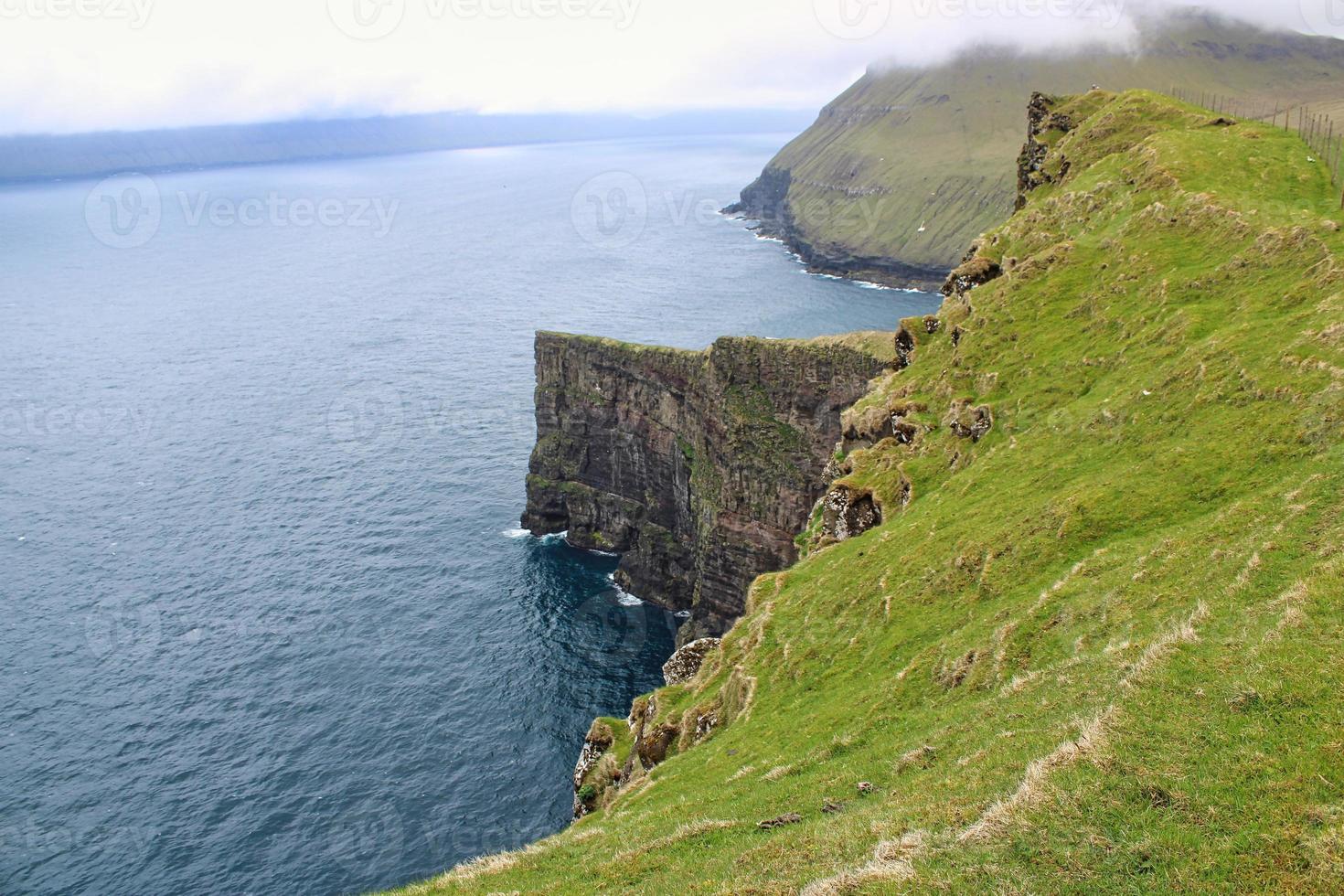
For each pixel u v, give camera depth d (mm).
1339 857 20250
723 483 122812
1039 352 71312
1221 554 35031
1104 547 43156
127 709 99188
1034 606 40688
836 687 48406
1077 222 87375
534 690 104188
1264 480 41969
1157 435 51062
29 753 92188
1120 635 34625
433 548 137750
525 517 145500
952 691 39719
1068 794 24234
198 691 102188
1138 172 85688
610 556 140125
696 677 63406
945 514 58125
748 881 27281
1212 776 23344
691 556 131000
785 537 119375
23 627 115125
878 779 33188
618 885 30875
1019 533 49031
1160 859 21828
